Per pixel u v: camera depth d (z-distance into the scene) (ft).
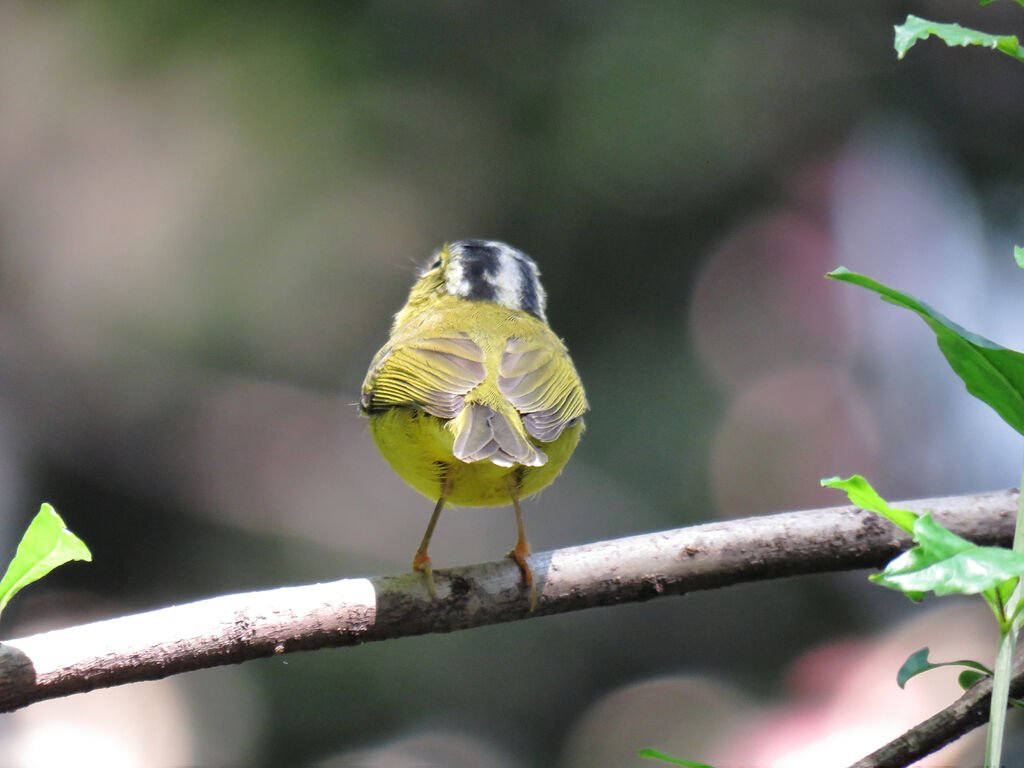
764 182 46.44
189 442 47.62
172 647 15.05
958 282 45.73
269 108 49.06
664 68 46.57
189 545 46.75
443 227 47.73
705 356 45.09
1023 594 10.59
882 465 43.78
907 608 40.14
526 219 46.91
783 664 41.55
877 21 47.73
